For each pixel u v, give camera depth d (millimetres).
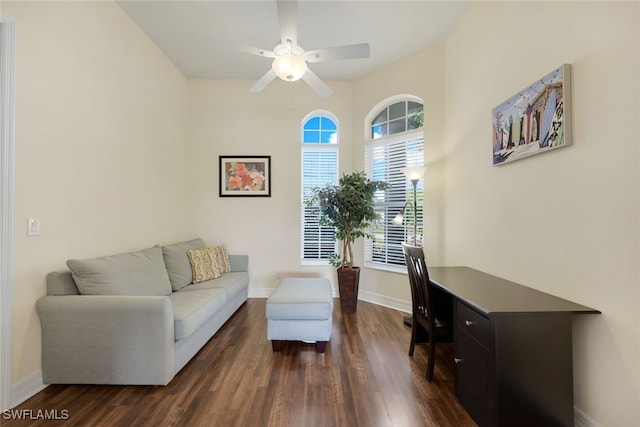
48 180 2012
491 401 1471
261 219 4223
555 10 1739
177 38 3230
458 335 1843
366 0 2629
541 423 1438
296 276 4227
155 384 1949
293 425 1627
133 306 1931
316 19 2877
